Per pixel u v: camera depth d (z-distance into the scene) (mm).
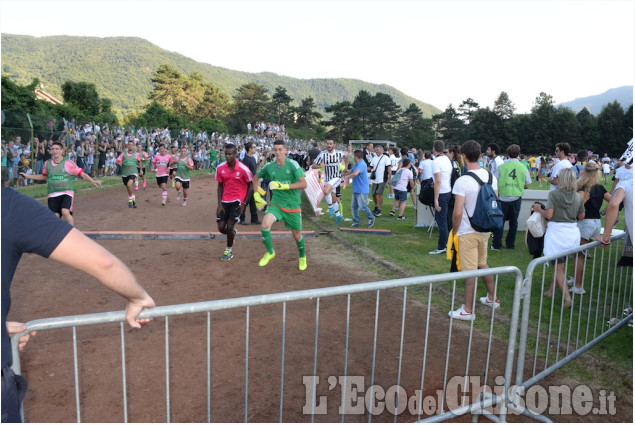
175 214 12320
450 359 4250
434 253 8219
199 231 9859
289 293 2533
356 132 123312
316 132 126688
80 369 3904
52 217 1646
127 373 3857
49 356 4125
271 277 6680
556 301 5797
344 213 13406
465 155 5008
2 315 1634
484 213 4801
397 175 12711
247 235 9312
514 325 3396
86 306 5352
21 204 1603
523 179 8695
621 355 4383
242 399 3502
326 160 11148
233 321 5020
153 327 4812
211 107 110562
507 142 96125
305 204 14789
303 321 5066
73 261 1643
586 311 5500
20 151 16875
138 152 17984
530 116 96000
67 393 3539
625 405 3617
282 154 6637
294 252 8258
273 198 6941
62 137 19500
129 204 13273
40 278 6375
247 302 2424
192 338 4559
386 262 7363
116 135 24859
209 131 63406
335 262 7566
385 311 5418
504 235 10406
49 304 5402
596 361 4250
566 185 5301
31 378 3738
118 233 9047
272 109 127500
